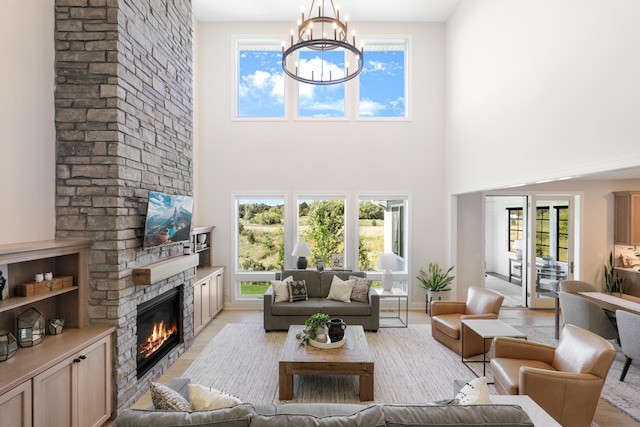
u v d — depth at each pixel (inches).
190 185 179.6
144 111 132.8
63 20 113.9
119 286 115.0
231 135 250.1
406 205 253.6
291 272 218.2
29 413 80.7
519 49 152.6
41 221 107.9
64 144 114.0
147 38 135.2
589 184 237.8
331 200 254.5
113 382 113.4
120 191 116.0
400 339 183.8
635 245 225.0
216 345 176.2
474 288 180.5
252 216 254.5
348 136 251.3
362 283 204.4
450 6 232.1
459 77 224.8
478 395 70.9
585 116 112.4
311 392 130.0
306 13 240.7
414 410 62.2
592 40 109.5
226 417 60.2
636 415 114.8
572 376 97.5
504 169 166.2
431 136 252.5
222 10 236.7
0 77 93.7
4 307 84.9
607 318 153.6
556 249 247.1
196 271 225.0
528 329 202.2
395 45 259.0
